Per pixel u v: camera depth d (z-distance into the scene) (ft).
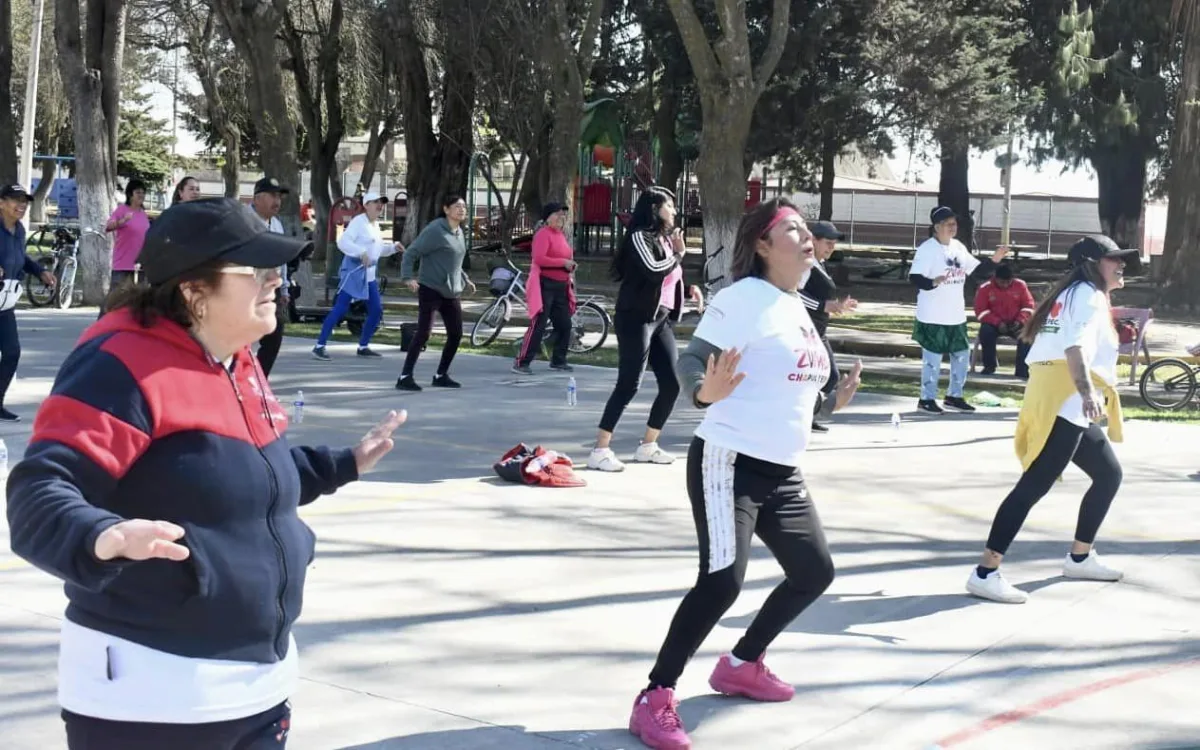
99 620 8.32
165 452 8.34
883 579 22.35
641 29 105.50
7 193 32.58
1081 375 20.16
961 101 98.32
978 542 24.99
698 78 74.74
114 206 69.92
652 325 30.45
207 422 8.45
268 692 8.77
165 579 8.29
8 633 17.94
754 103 74.38
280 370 46.65
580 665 17.56
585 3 96.68
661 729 14.78
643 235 29.66
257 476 8.70
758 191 135.44
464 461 31.50
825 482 30.48
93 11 68.80
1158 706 16.69
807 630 19.49
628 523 25.58
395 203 121.60
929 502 28.50
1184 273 88.84
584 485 29.01
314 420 36.58
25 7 150.71
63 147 172.14
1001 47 101.40
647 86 116.16
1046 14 109.81
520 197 109.70
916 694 16.93
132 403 8.16
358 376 45.68
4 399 36.29
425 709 15.85
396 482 28.91
